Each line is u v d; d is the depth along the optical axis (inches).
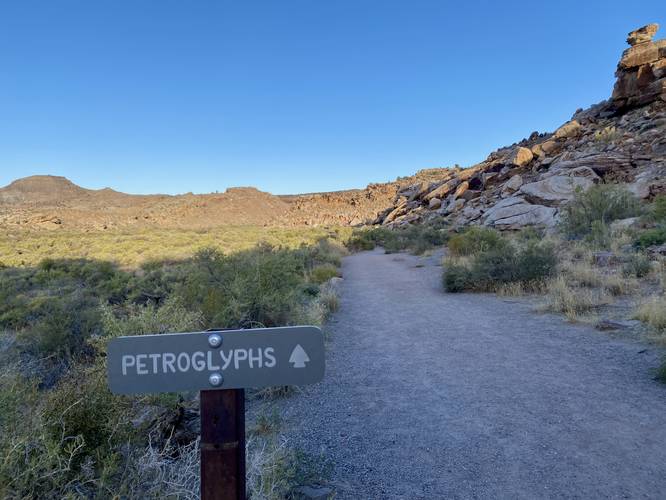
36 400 122.1
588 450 177.0
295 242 1600.6
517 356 304.3
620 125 1729.8
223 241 1721.2
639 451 173.5
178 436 164.4
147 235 2071.9
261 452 149.0
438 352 330.3
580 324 366.9
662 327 320.5
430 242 1360.7
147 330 226.2
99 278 845.2
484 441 190.9
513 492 153.9
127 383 78.2
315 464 169.3
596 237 708.7
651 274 474.9
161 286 657.6
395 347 352.5
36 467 96.4
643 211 848.3
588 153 1576.0
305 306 450.9
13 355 307.1
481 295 554.9
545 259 560.4
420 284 697.6
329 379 285.1
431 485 161.2
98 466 111.0
